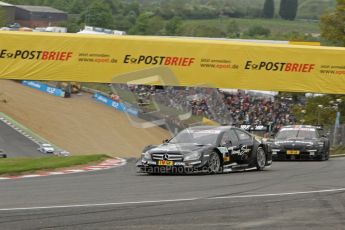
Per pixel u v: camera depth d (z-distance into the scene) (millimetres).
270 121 122062
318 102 111125
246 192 24578
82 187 26531
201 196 23359
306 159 49281
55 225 17359
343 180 29500
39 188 26156
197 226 17203
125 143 108125
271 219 18281
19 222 17812
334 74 79500
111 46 80562
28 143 100562
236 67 79812
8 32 81812
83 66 80938
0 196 23500
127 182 28625
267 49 79750
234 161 34000
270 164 36656
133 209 20141
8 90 145125
